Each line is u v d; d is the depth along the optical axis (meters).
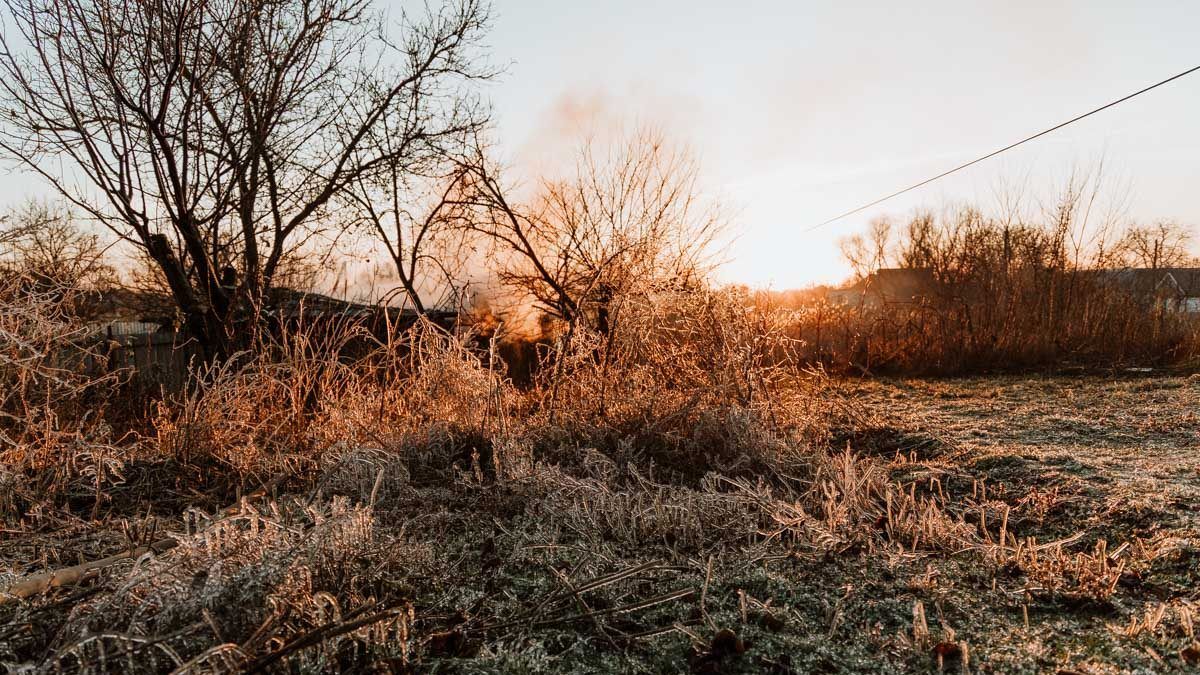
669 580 2.94
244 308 7.68
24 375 4.24
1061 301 14.05
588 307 8.20
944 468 4.72
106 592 2.44
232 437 5.09
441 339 5.96
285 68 8.12
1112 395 8.32
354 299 7.34
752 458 4.77
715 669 2.22
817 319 13.63
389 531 3.38
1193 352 12.04
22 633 2.21
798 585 2.90
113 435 5.57
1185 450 4.98
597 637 2.46
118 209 7.38
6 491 3.80
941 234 18.09
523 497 4.04
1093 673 2.13
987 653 2.29
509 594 2.82
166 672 2.03
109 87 7.39
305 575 2.48
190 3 7.32
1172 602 2.61
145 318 12.48
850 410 6.71
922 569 3.03
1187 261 25.16
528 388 7.18
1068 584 2.79
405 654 2.23
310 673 2.08
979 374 12.30
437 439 4.96
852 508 3.79
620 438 5.33
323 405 5.50
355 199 10.30
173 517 3.95
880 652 2.34
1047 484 4.15
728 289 6.03
